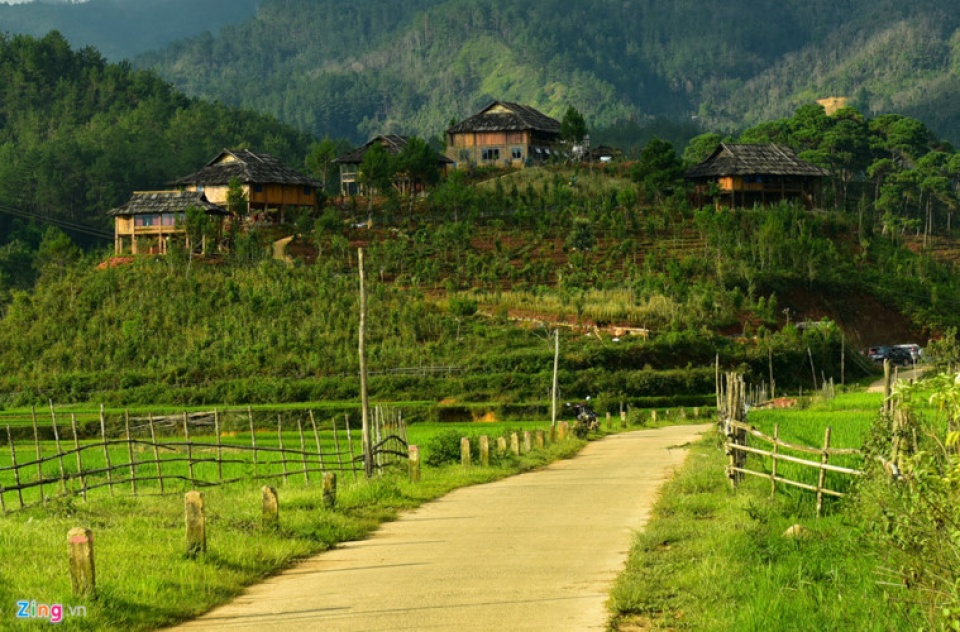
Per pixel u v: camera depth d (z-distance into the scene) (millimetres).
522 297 166625
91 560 25609
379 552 33625
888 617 21578
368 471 54656
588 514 40062
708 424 118062
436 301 164125
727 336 162000
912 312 190250
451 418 125500
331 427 117188
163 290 162500
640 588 26281
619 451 76188
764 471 42625
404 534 37062
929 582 21359
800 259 191125
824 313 181750
